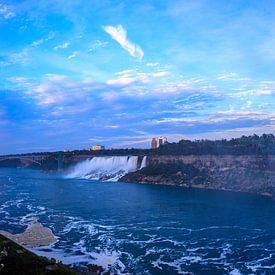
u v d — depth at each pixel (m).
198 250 48.69
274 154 134.00
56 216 72.62
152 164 172.38
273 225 63.97
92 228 61.53
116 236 55.97
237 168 139.25
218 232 58.88
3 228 60.97
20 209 81.06
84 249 48.44
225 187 130.50
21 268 34.53
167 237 55.53
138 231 59.47
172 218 70.88
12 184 145.25
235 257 45.81
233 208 83.69
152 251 47.94
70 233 57.75
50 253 46.34
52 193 113.00
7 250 38.22
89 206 86.12
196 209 81.81
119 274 39.03
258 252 47.91
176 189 128.00
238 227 62.53
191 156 159.25
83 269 39.97
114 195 108.69
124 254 46.50
